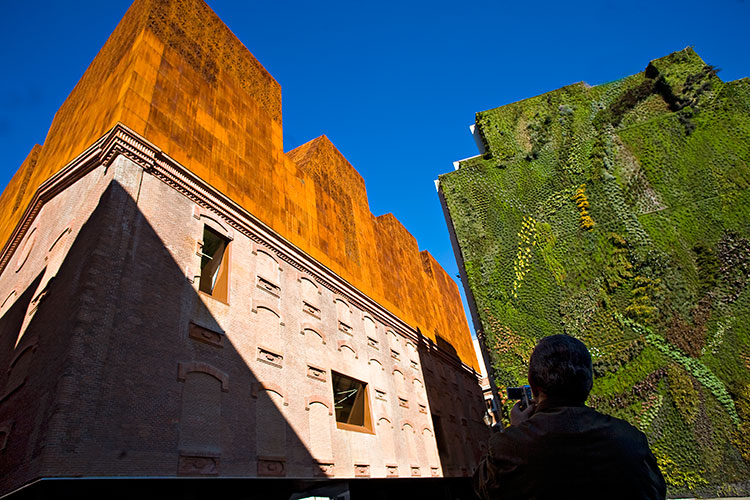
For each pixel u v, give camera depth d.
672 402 16.11
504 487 2.48
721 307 16.77
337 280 23.20
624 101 22.17
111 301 11.33
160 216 13.94
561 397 2.63
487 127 24.52
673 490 15.11
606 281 19.03
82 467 9.15
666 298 17.67
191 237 14.75
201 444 11.91
